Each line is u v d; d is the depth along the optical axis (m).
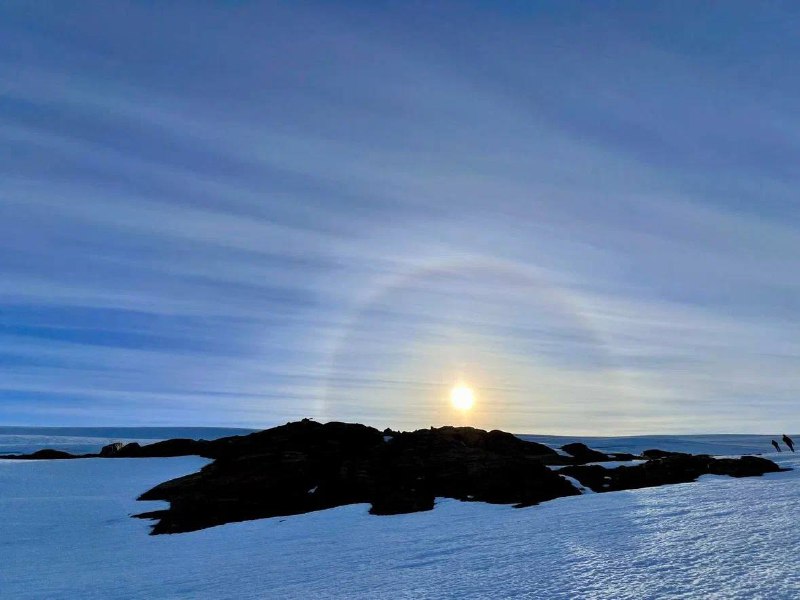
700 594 12.84
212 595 21.53
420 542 28.28
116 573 29.03
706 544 18.38
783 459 55.56
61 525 42.19
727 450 108.06
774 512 23.56
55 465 63.97
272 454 57.38
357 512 41.78
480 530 29.89
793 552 15.77
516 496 43.03
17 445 108.50
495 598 14.91
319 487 49.12
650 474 48.19
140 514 45.19
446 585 17.34
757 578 13.55
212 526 40.97
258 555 30.19
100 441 122.81
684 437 149.62
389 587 18.28
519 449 65.50
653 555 17.73
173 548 34.97
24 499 49.66
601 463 57.44
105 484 55.78
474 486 46.66
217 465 56.44
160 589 24.19
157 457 69.38
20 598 25.67
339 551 28.48
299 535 35.56
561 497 42.38
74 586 26.88
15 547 36.72
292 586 21.22
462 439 63.78
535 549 21.88
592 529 25.12
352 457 56.03
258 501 46.59
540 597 14.41
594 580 15.45
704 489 36.44
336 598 17.78
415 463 51.97
